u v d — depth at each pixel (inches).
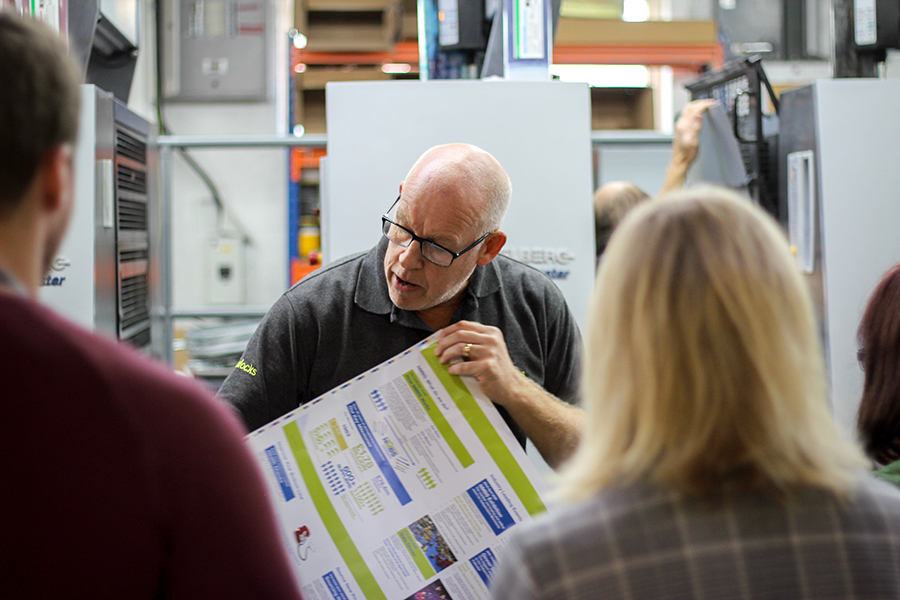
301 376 52.9
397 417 45.4
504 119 76.2
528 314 56.1
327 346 52.6
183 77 179.2
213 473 23.4
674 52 139.3
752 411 24.6
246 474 24.5
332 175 75.0
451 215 47.7
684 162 86.2
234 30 179.6
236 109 181.5
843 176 81.4
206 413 24.0
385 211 75.0
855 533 24.5
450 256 48.6
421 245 48.2
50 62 22.0
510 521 42.8
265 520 24.8
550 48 82.8
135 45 91.1
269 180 183.5
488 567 41.8
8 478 21.0
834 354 81.0
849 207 81.5
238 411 49.9
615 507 25.2
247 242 183.3
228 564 23.5
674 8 185.2
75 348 22.1
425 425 45.2
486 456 44.3
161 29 168.7
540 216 76.7
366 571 41.8
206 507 23.2
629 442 26.1
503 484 43.6
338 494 43.4
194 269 181.8
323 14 152.2
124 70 91.2
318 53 151.6
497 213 50.6
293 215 164.7
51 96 21.8
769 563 23.9
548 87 76.7
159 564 23.0
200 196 181.9
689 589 23.7
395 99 75.3
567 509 26.2
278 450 44.4
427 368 46.6
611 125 124.2
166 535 23.0
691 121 84.7
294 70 153.3
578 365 58.6
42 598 21.3
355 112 75.0
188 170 180.7
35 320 21.8
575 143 77.0
